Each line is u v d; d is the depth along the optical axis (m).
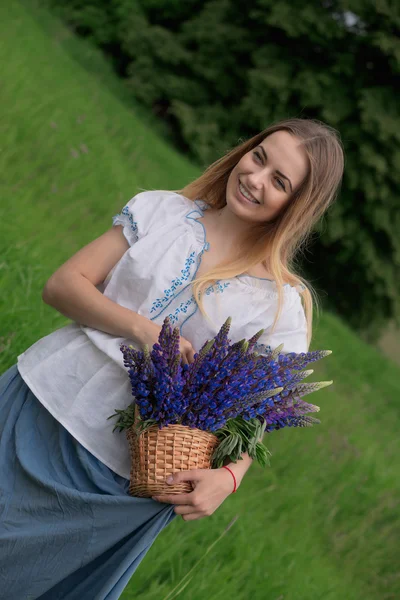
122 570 1.84
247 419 1.88
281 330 2.10
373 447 6.25
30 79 6.71
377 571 4.60
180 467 1.82
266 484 4.41
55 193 5.38
